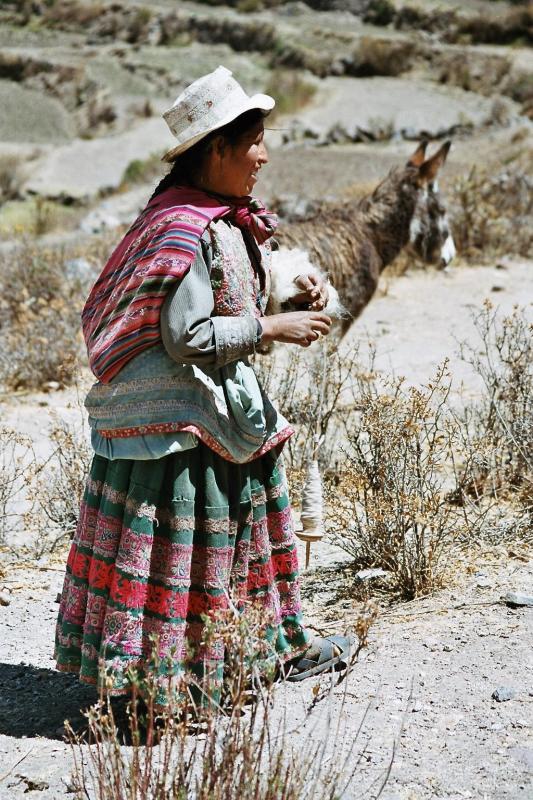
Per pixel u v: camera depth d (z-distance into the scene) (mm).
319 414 8039
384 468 6504
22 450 9188
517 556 6352
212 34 67750
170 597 4578
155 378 4523
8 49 70438
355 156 36062
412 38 59188
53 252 15219
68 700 5262
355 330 12828
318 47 60500
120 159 47562
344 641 5281
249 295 4660
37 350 11500
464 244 16875
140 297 4422
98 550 4688
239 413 4609
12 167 44844
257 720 4723
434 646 5336
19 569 6988
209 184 4660
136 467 4590
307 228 10227
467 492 7438
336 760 4234
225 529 4676
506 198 19062
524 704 4746
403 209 10703
